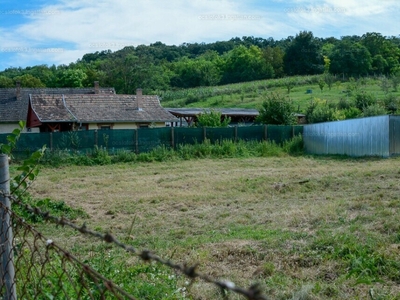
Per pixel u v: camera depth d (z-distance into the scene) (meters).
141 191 12.93
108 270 4.34
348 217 7.75
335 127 23.64
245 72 90.19
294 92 62.38
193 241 6.85
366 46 88.69
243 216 8.89
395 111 41.00
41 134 21.42
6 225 2.60
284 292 4.50
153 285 4.14
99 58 104.56
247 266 5.52
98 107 30.80
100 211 10.19
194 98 61.97
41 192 13.13
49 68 85.31
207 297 4.40
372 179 13.05
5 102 37.84
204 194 11.82
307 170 16.27
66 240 7.25
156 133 23.09
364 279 4.71
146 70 74.44
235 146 23.28
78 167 19.92
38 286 2.71
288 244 6.18
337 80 72.12
